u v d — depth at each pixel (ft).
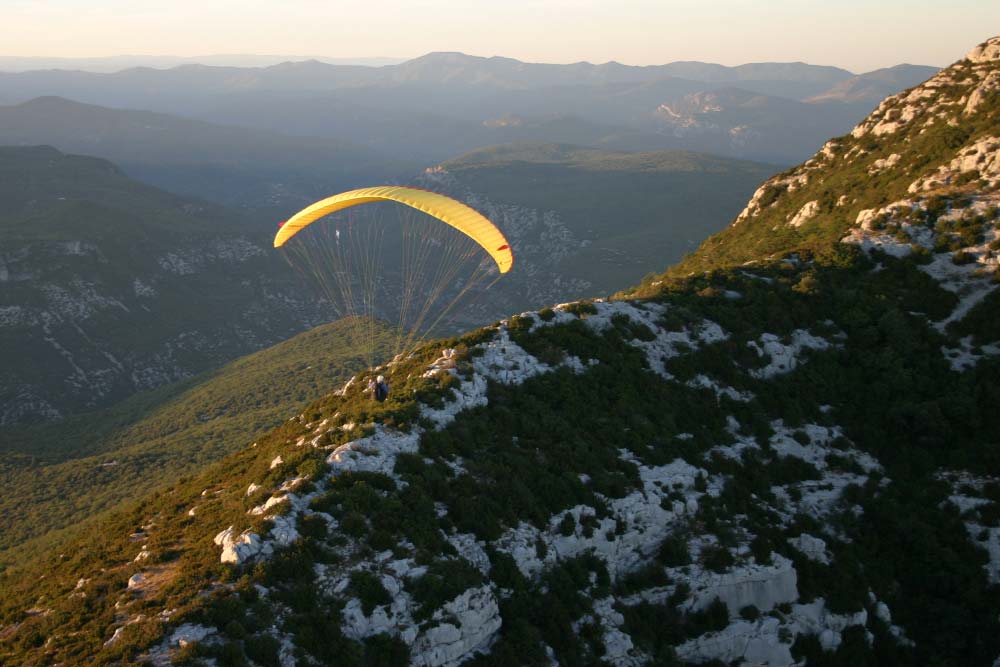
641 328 217.15
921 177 286.25
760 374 216.13
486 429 168.96
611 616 146.30
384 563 129.59
